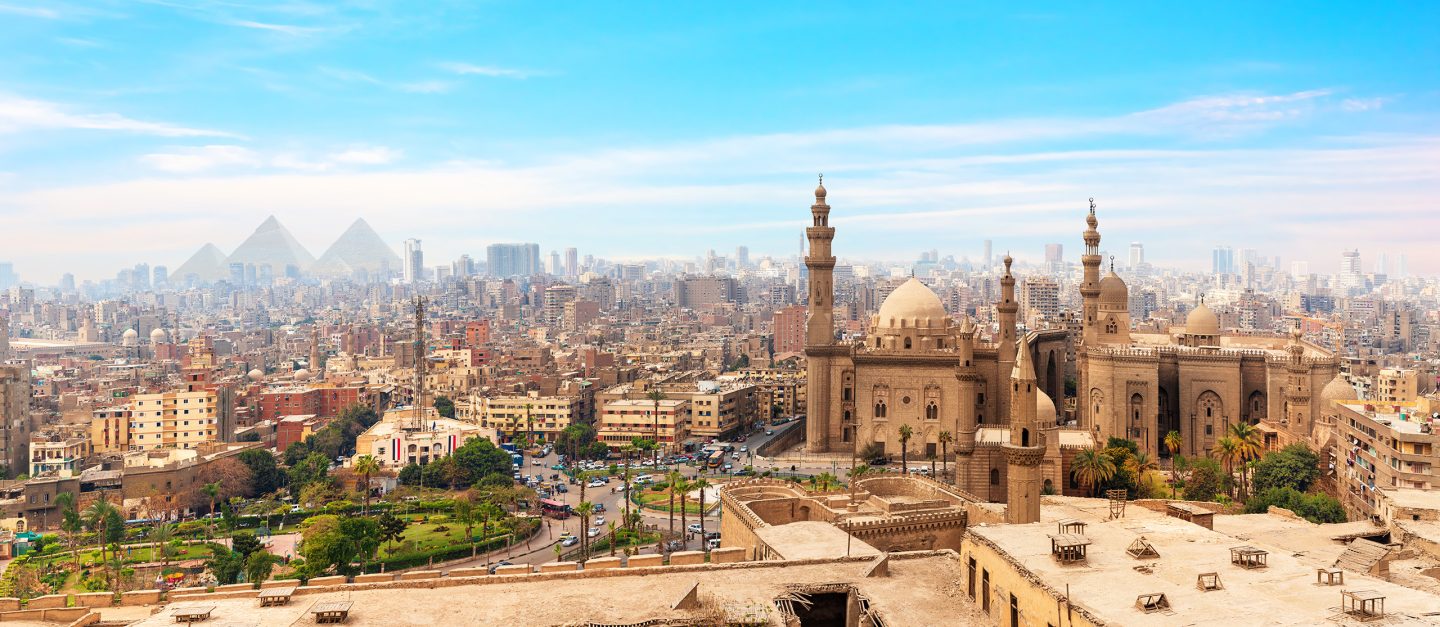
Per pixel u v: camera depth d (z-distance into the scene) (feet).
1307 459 563.48
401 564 550.36
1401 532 306.35
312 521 631.15
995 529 242.37
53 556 590.55
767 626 214.48
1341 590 189.37
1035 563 211.82
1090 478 526.98
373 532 557.33
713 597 233.14
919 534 382.22
